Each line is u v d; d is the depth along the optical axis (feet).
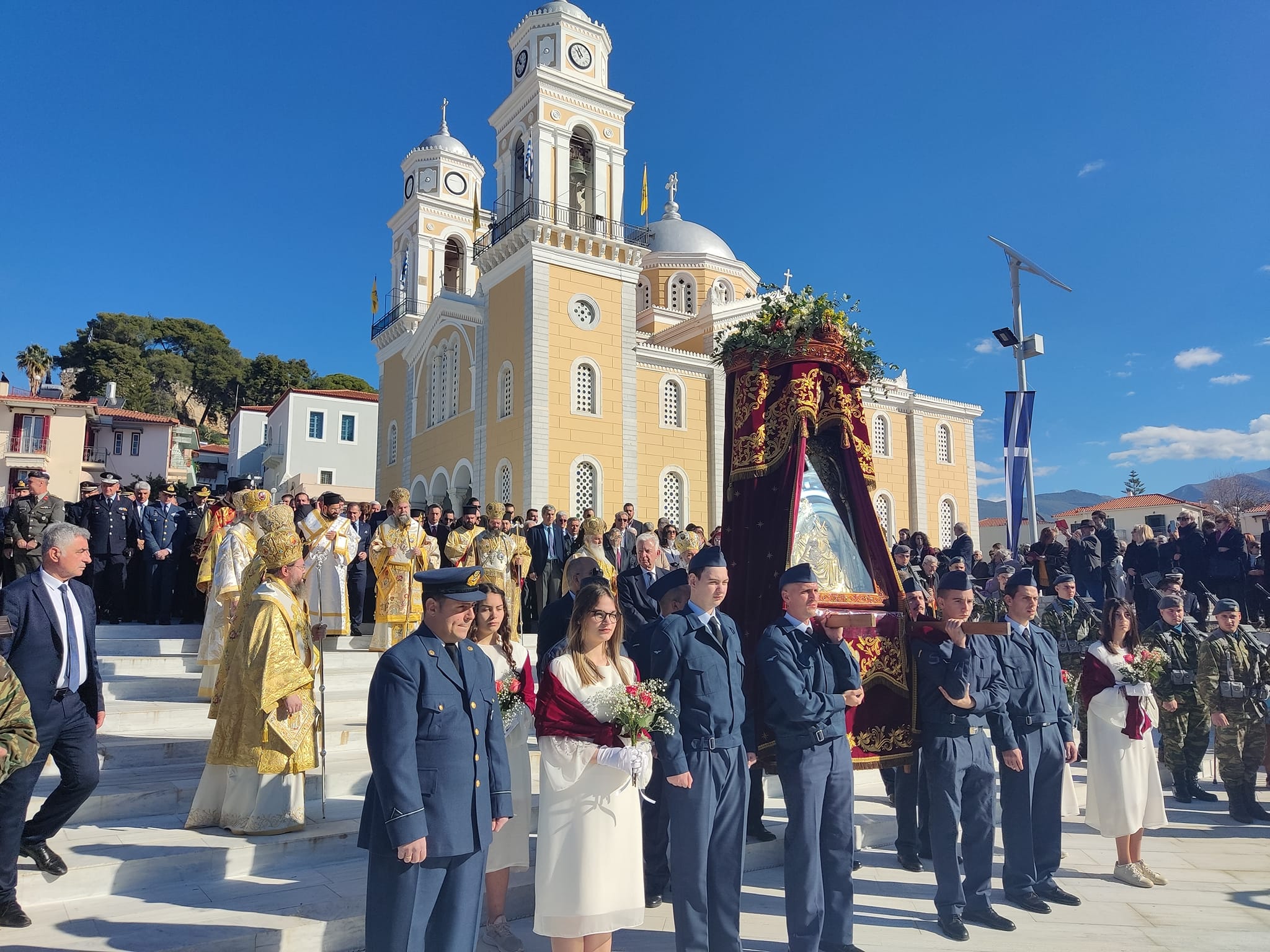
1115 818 21.81
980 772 19.01
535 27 101.91
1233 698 28.53
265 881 17.84
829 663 17.43
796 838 16.55
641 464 98.53
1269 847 25.77
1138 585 48.73
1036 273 50.93
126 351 223.92
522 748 17.80
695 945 15.21
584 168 102.17
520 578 39.27
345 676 32.01
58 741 16.49
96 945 14.56
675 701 15.83
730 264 134.82
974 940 18.07
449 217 129.39
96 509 39.37
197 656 31.27
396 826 12.07
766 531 22.48
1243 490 212.64
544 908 13.83
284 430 151.94
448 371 111.75
